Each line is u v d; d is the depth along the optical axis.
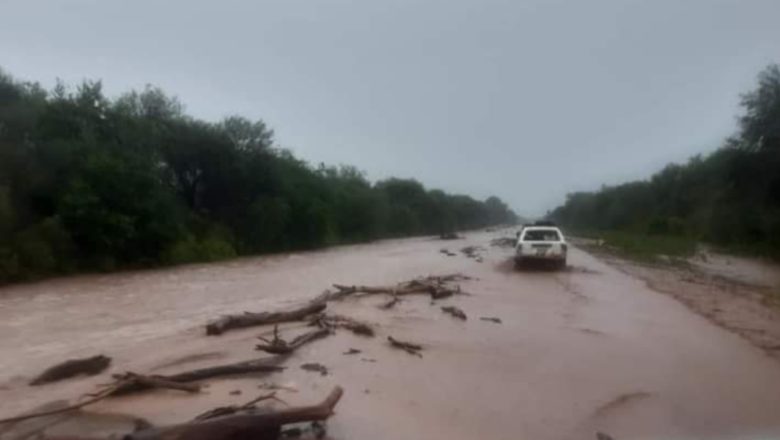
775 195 40.66
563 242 28.69
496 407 8.55
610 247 51.12
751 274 28.91
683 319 15.73
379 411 8.21
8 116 30.34
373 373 10.05
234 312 16.72
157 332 13.73
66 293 21.41
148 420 7.68
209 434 6.57
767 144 40.16
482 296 19.44
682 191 68.19
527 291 20.83
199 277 27.56
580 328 14.27
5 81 31.92
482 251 46.56
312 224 55.50
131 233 31.61
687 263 34.31
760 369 10.74
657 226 64.00
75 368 10.07
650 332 13.92
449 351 11.69
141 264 33.34
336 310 16.41
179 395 8.73
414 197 113.88
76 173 31.20
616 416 8.30
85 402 8.38
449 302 18.08
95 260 30.31
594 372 10.41
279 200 50.81
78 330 14.02
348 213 72.88
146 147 37.66
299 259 40.75
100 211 30.34
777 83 39.62
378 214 80.25
